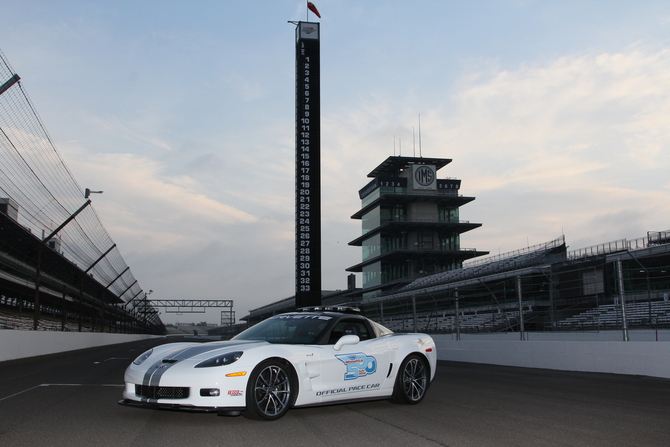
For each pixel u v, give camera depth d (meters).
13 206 20.56
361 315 6.79
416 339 7.00
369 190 77.94
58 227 20.30
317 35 42.50
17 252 24.12
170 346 6.02
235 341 5.98
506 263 41.50
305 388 5.55
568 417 5.79
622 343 11.55
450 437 4.68
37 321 19.27
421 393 6.79
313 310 7.08
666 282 22.17
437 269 72.25
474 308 32.34
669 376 10.48
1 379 9.62
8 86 11.27
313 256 39.75
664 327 19.89
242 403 5.05
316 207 40.28
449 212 74.50
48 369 12.02
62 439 4.45
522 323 15.50
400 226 72.06
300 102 41.41
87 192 21.84
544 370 13.02
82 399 6.88
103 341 32.44
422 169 73.69
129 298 47.56
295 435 4.67
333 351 5.92
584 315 22.19
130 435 4.61
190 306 89.38
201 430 4.84
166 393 5.06
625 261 23.47
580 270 23.23
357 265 81.38
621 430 5.10
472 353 16.55
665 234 25.28
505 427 5.17
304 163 40.69
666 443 4.58
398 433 4.83
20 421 5.27
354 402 6.13
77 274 30.56
